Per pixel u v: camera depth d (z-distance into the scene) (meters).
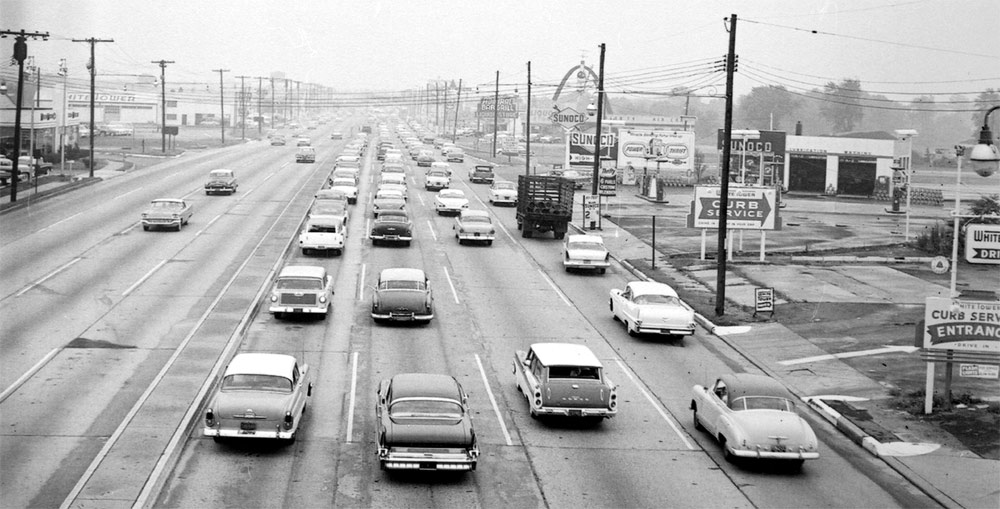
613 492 19.75
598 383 23.80
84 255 44.97
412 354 30.17
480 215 53.28
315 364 28.58
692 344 33.72
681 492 19.88
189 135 172.25
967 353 25.56
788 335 34.66
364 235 53.75
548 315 36.97
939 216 75.06
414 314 33.56
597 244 46.66
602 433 23.73
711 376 29.55
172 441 21.41
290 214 60.94
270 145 139.88
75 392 24.84
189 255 45.66
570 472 20.86
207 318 33.56
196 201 66.44
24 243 47.94
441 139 180.38
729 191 48.53
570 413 23.59
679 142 98.94
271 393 21.41
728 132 37.59
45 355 28.34
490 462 21.28
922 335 25.69
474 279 43.25
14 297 36.00
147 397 24.59
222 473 19.78
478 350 31.17
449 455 19.33
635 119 111.88
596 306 39.22
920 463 22.17
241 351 29.55
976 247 26.36
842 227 65.56
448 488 19.58
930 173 131.88
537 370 24.47
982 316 25.42
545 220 55.66
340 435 22.55
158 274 41.00
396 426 19.44
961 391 27.56
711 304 39.44
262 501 18.39
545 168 113.19
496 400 26.02
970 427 24.53
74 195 69.19
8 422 22.36
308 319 34.16
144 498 18.08
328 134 184.88
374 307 33.66
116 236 50.75
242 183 79.75
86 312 33.94
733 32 38.28
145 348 29.45
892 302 39.75
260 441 21.83
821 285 43.31
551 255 50.97
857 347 32.91
